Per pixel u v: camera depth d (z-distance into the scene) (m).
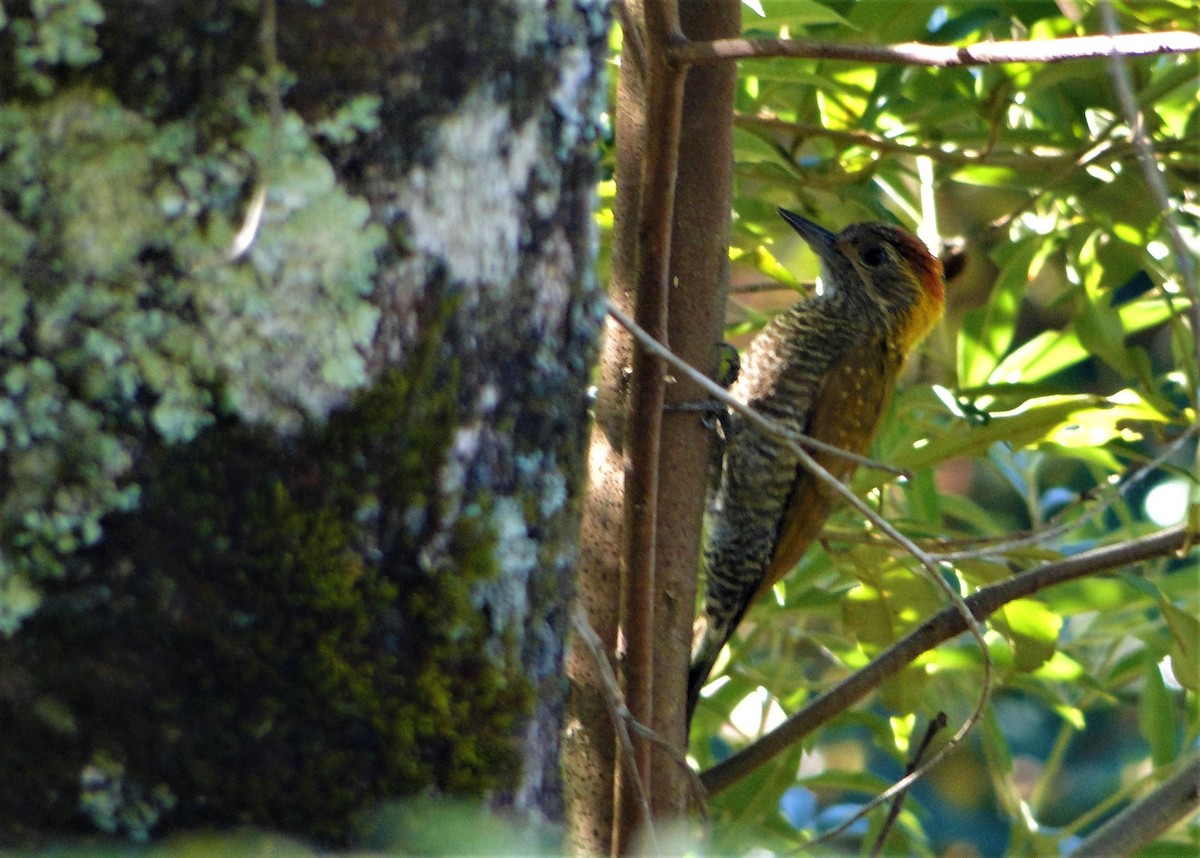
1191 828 7.91
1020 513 13.62
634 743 5.50
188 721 3.13
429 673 3.38
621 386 6.09
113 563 3.09
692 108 6.09
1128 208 7.41
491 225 3.47
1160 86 7.34
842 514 9.05
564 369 3.73
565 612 3.79
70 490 3.07
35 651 3.06
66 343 3.06
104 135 3.05
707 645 8.23
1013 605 7.02
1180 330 7.34
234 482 3.16
